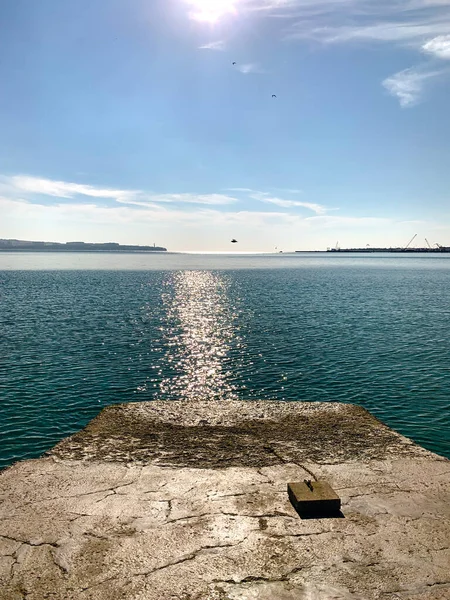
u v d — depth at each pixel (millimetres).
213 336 31469
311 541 6461
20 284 77250
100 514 7219
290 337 30719
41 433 14625
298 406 14680
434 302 51438
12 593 5402
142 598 5336
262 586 5531
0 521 7004
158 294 62875
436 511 7344
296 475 8836
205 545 6359
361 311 43625
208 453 10227
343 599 5316
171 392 19266
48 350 26453
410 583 5590
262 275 113375
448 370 21969
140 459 9789
